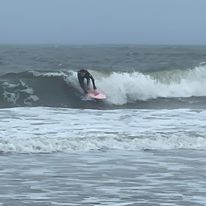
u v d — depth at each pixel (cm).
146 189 3691
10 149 5100
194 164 4619
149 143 5525
